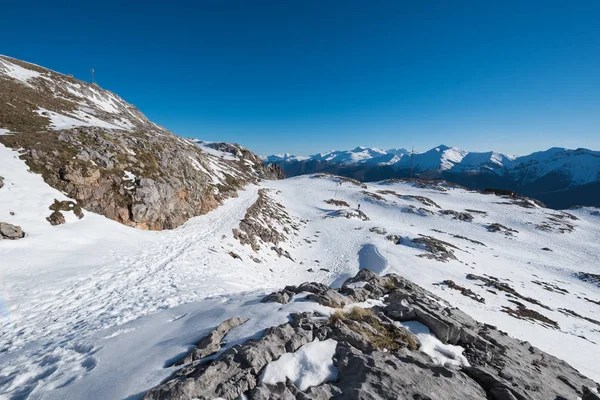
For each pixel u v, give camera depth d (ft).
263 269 110.22
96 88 295.89
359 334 29.78
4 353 34.50
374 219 254.88
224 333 29.48
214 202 161.27
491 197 373.61
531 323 84.84
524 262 180.24
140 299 55.01
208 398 19.94
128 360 27.02
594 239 249.55
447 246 174.50
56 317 45.91
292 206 264.72
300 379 23.09
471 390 25.30
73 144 103.60
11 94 137.80
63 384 24.77
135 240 90.74
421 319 36.04
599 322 105.09
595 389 33.58
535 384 29.14
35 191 82.28
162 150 137.90
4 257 59.77
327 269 132.46
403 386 22.79
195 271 77.00
